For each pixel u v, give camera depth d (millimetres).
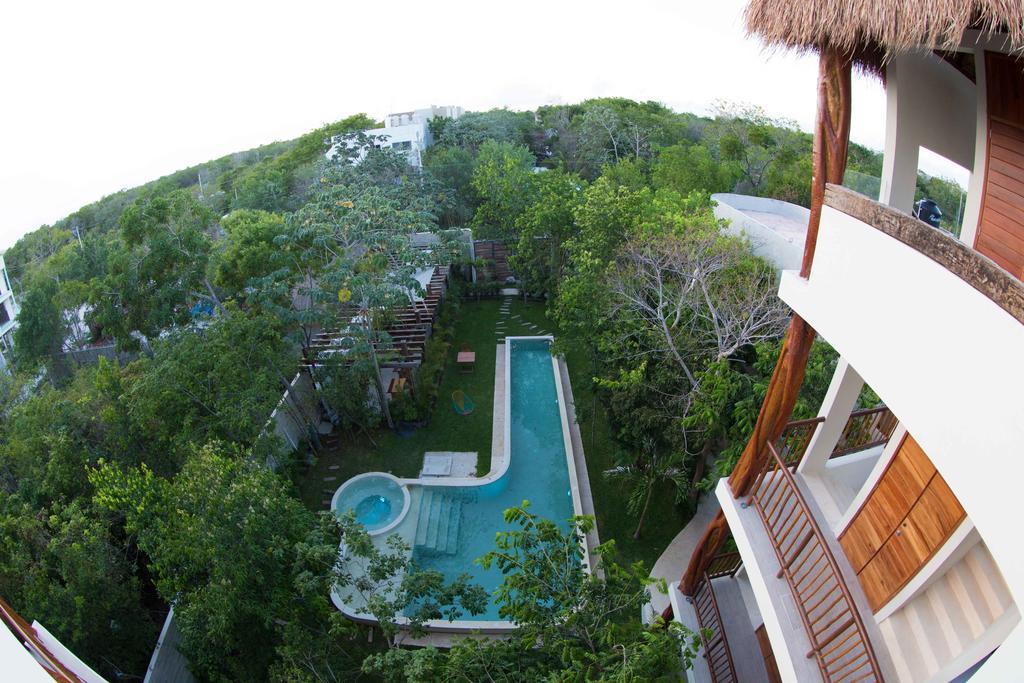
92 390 16828
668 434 13508
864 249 5137
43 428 14633
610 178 31578
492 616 13969
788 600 6988
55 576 11617
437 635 13500
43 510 12156
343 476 18578
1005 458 3625
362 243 21672
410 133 42219
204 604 10211
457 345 26250
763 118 42469
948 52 6770
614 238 18172
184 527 10500
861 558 7523
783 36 5496
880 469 7188
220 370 15180
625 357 15656
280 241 20734
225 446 14219
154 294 19719
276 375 16766
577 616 8508
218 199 46219
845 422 8055
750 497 8188
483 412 21578
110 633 11492
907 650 6578
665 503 16266
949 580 6504
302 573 10617
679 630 8273
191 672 12461
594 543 15430
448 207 34469
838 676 6320
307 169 42062
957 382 4066
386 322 21859
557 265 25797
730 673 9219
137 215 19438
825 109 5656
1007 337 3600
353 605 14125
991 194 6664
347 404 18438
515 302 30391
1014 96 6199
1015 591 3482
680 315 15305
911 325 4559
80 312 29031
